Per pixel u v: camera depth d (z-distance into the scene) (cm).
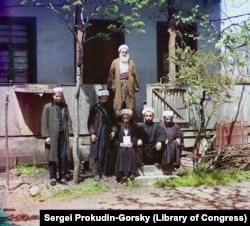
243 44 877
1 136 1038
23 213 755
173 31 1221
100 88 1102
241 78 1240
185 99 1124
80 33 1051
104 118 990
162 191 920
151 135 1012
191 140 1173
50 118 932
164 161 1007
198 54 1074
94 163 998
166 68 1421
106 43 1354
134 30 1371
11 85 1055
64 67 1305
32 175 1011
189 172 1037
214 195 888
